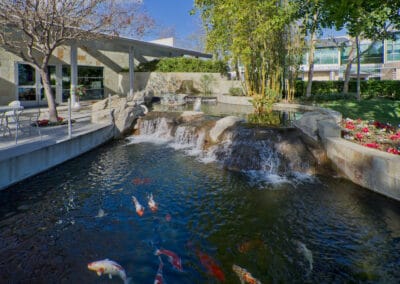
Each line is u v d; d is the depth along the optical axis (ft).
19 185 21.33
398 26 32.78
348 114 39.91
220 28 61.36
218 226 16.05
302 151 25.62
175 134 35.96
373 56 119.96
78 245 14.29
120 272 12.26
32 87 53.67
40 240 14.71
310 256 13.42
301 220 16.67
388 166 18.62
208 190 20.97
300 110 47.96
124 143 34.91
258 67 60.80
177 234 15.25
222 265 12.79
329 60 129.49
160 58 88.28
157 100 67.51
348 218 16.83
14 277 11.98
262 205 18.56
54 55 57.21
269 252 13.73
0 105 48.21
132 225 16.17
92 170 24.98
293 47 58.75
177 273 12.30
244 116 41.68
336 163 23.73
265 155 25.90
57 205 18.53
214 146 30.30
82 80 67.00
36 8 29.50
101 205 18.56
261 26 46.68
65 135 28.43
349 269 12.55
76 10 33.47
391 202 18.52
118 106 39.81
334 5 24.27
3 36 31.83
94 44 60.85
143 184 22.02
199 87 83.41
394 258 13.29
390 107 45.09
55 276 12.07
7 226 16.01
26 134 28.40
